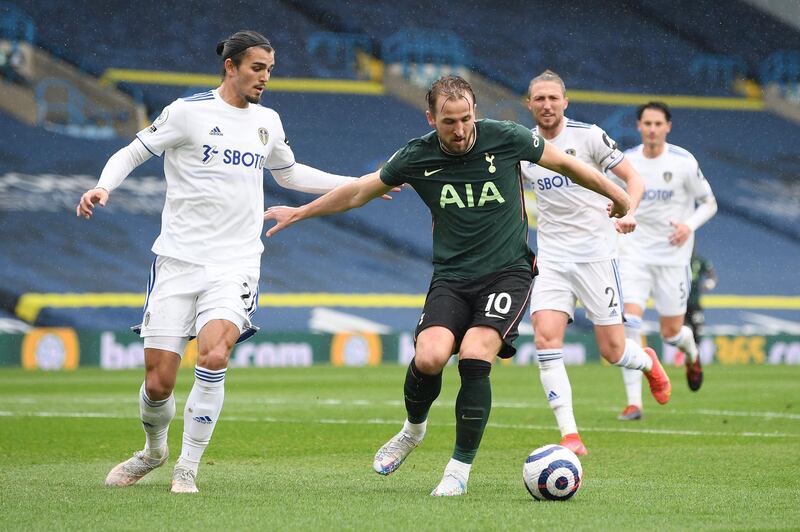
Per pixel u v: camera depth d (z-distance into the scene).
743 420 29.33
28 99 77.75
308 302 70.12
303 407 33.94
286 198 77.38
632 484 17.02
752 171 86.19
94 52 80.12
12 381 46.94
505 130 16.14
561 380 22.06
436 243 16.59
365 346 63.34
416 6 88.31
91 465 19.75
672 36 91.75
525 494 15.91
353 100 84.56
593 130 22.44
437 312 16.12
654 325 68.88
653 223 31.75
